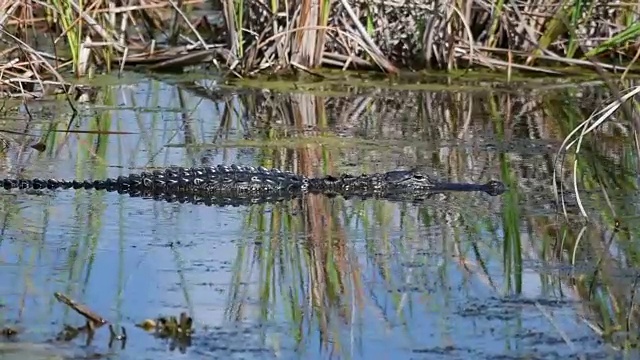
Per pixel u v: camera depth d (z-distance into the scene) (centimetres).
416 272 2045
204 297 1883
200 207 2527
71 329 1714
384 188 2697
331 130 3369
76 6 3884
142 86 3966
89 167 2864
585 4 4138
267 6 4112
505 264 2095
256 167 2845
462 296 1912
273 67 4106
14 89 3641
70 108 3569
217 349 1652
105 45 4034
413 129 3400
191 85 3997
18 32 4097
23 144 3088
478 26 4378
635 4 4019
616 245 2216
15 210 2425
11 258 2073
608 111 2389
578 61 4084
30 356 1606
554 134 3325
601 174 2817
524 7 4294
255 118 3531
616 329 1764
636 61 4300
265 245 2209
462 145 3175
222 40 4366
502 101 3859
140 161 2942
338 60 4209
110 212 2439
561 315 1825
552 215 2444
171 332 1717
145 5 4134
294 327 1759
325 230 2334
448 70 4191
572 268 2073
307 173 2852
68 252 2122
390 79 4069
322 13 4075
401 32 4253
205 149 3089
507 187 2700
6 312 1795
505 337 1725
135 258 2092
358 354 1652
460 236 2286
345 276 2017
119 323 1752
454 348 1678
